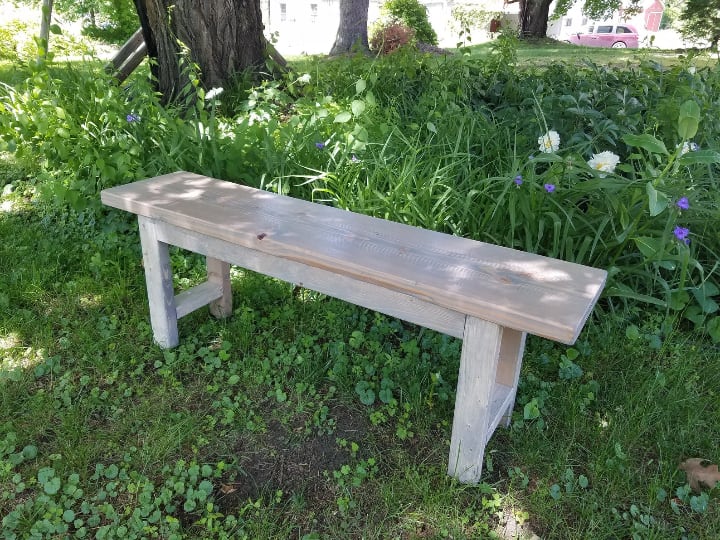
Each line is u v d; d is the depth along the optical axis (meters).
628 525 1.82
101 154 3.59
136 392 2.32
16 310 2.75
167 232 2.31
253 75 5.32
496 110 4.68
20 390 2.28
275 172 3.47
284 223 2.11
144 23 5.05
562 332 1.49
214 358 2.49
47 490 1.84
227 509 1.85
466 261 1.86
